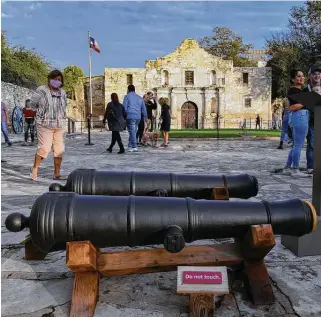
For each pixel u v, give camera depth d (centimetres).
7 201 512
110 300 253
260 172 767
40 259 321
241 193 354
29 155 1123
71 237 233
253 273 257
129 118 1189
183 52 4647
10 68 2728
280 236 386
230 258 264
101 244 240
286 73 4416
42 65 3222
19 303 250
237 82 4703
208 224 246
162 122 1388
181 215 243
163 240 237
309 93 335
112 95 1145
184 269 237
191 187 340
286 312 240
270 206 259
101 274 256
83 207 237
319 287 273
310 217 256
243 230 252
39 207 233
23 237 377
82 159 1000
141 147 1384
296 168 733
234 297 258
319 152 334
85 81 5056
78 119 4956
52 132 665
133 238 239
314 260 322
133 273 258
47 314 238
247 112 4722
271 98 4816
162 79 4688
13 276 290
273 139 1855
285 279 285
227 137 1853
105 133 2788
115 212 238
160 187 334
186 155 1109
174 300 254
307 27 4169
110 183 328
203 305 225
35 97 646
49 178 698
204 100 4628
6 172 775
